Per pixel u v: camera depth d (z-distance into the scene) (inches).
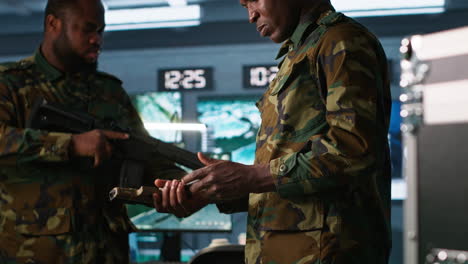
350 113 38.2
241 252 77.2
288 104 41.8
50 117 63.0
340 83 38.9
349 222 40.5
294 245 40.8
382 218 42.7
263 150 43.2
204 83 300.5
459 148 53.7
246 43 300.7
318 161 38.3
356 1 270.4
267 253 41.9
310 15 44.0
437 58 55.2
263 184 39.8
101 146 60.4
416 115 56.4
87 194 63.6
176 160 67.7
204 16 301.7
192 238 235.3
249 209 44.6
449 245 54.1
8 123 62.2
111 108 69.2
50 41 66.4
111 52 316.8
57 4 65.7
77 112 64.4
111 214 65.9
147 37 309.6
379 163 38.8
